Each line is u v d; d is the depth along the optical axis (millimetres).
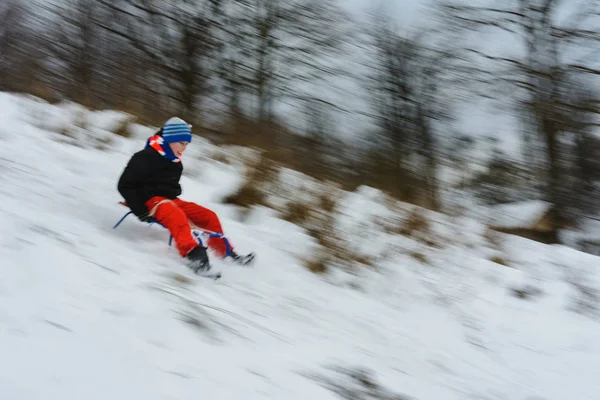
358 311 4914
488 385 4062
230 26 17219
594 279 7754
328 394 2887
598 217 16719
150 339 2709
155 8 16578
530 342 5391
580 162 16859
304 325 4020
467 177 16844
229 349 2961
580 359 5188
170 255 4648
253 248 5855
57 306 2689
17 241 3291
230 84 17031
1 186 4707
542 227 15547
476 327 5434
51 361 2207
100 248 3887
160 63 16531
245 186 7574
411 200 11562
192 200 7105
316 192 8547
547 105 16344
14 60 16125
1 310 2461
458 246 8109
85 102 12258
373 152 16688
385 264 6488
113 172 7113
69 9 16875
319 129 16453
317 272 5699
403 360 4027
